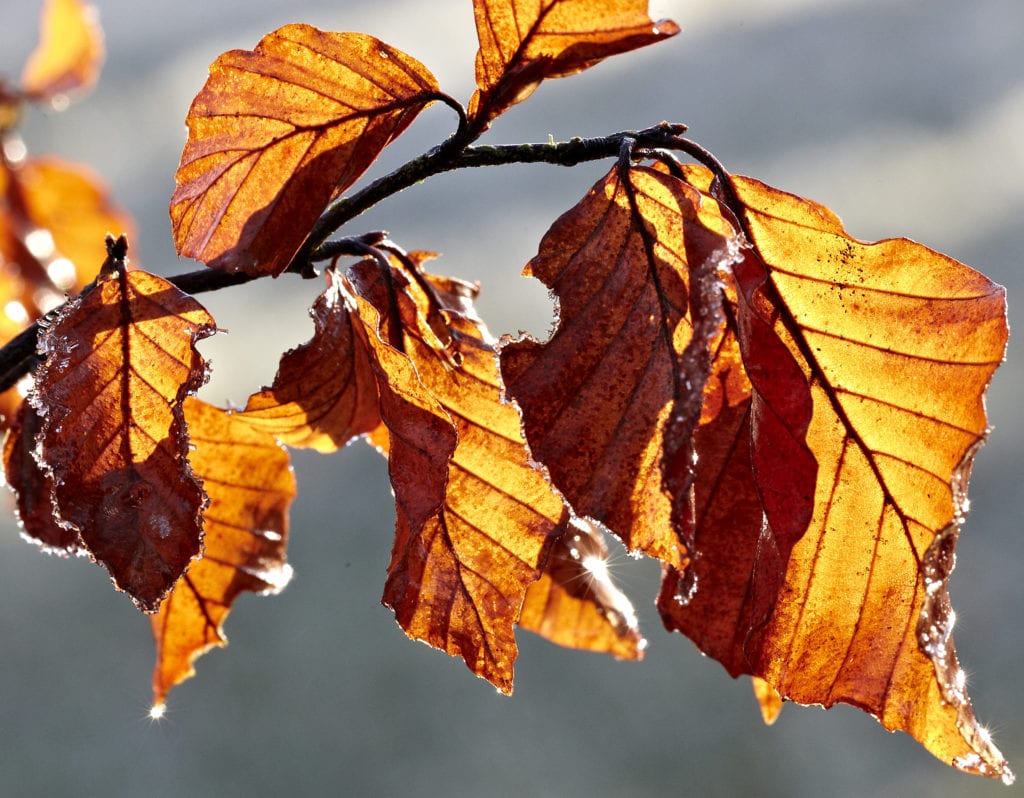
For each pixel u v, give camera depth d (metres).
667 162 0.56
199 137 0.57
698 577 0.57
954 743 0.56
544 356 0.55
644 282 0.55
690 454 0.54
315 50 0.56
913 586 0.56
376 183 0.57
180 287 0.58
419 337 0.58
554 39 0.56
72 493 0.56
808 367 0.56
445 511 0.57
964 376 0.56
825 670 0.56
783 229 0.56
